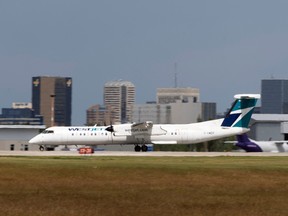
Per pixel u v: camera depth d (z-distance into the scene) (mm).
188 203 116500
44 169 153375
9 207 110812
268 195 125875
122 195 123250
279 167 167875
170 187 133250
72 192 126000
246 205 115500
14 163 170875
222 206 114438
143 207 112438
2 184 134500
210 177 146875
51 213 107062
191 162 191000
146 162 186500
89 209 110312
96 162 181875
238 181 142750
